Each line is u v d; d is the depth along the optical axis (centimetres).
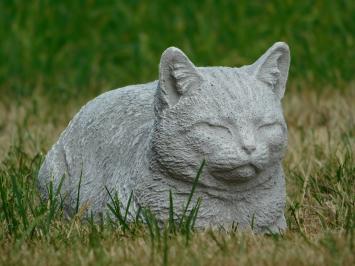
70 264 913
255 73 944
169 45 1975
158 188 954
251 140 905
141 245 941
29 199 1108
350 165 1222
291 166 1286
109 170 1019
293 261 900
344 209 1089
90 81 1889
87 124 1067
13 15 2080
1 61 1969
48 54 1984
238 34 1980
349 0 2031
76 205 1030
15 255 939
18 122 1581
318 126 1538
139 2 2112
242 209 968
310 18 1989
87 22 2081
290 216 1092
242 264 895
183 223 952
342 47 1920
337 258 898
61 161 1087
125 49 1998
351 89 1753
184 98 921
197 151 916
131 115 1038
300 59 1891
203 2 2100
